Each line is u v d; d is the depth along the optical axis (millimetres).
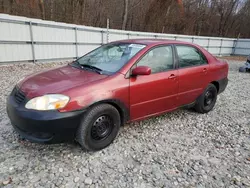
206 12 29766
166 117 4133
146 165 2580
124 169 2480
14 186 2107
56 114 2355
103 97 2652
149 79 3145
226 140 3328
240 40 21422
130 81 2938
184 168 2566
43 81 2760
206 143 3205
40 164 2473
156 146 3025
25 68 8273
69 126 2451
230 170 2576
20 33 8484
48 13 15414
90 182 2234
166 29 24500
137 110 3123
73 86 2564
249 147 3141
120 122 3014
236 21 32875
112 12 20766
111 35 12336
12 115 2547
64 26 10062
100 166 2508
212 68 4227
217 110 4727
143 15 22859
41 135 2436
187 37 17312
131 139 3186
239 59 18656
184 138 3322
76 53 11000
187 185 2283
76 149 2818
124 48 3398
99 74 2920
